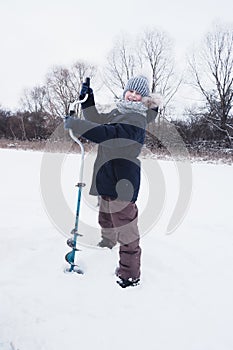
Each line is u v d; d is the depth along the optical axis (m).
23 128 29.16
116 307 2.49
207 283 2.93
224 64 26.00
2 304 2.44
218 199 6.82
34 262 3.04
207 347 2.16
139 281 2.83
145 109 2.81
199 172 11.27
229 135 23.91
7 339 2.15
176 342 2.18
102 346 2.11
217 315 2.48
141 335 2.22
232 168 13.04
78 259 3.12
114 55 29.08
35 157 13.20
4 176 8.42
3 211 4.88
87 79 3.11
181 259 3.38
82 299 2.55
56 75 27.25
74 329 2.23
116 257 3.20
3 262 3.08
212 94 26.36
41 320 2.30
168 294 2.71
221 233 4.39
